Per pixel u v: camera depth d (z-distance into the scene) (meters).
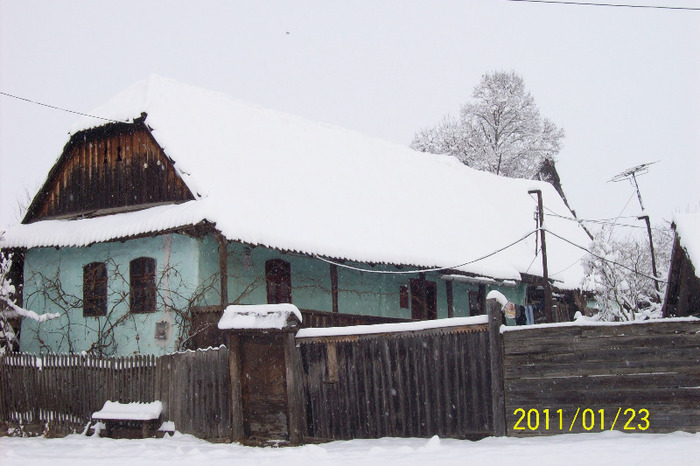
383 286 25.44
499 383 12.58
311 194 23.95
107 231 20.88
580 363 12.15
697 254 12.66
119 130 22.34
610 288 24.62
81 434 17.03
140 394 16.52
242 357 15.30
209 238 20.38
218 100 25.12
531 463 9.34
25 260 23.42
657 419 11.62
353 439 14.07
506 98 57.47
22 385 18.31
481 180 37.12
